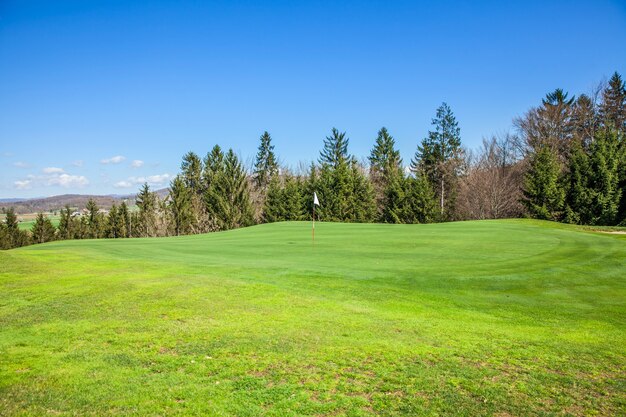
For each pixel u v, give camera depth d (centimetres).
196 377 530
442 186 6141
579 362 628
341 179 5538
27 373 523
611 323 843
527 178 4231
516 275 1231
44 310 793
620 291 1101
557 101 5541
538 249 1702
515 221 3153
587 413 470
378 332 739
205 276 1118
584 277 1235
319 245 1939
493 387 531
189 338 671
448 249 1734
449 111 6712
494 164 5650
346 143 7712
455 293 1057
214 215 5612
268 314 817
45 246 2056
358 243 1975
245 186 5772
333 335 712
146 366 559
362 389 514
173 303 863
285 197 5606
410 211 5222
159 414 434
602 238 2003
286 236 2409
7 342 630
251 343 657
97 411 436
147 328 713
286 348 641
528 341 723
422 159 6719
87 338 657
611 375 581
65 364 555
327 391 505
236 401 470
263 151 7794
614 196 3725
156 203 6038
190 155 6656
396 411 462
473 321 839
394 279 1170
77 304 838
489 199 5188
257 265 1337
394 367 586
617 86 5138
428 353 647
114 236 6600
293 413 448
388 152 7744
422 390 518
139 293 928
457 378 556
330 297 970
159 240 2512
